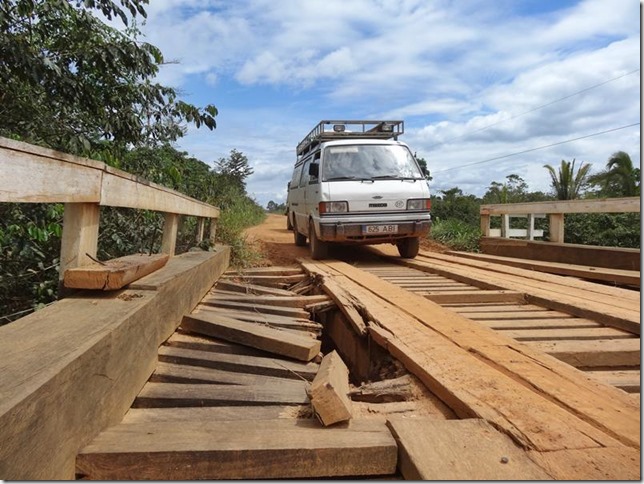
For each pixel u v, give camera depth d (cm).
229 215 998
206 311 471
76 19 511
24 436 147
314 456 193
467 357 302
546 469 175
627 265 699
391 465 196
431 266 771
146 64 555
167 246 510
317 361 372
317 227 856
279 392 289
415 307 446
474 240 1101
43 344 199
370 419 234
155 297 310
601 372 322
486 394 244
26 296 441
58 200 238
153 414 252
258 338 366
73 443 183
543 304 503
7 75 470
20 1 464
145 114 644
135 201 358
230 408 264
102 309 264
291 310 511
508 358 297
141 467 188
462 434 202
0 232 371
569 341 369
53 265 419
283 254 1016
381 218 842
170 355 325
